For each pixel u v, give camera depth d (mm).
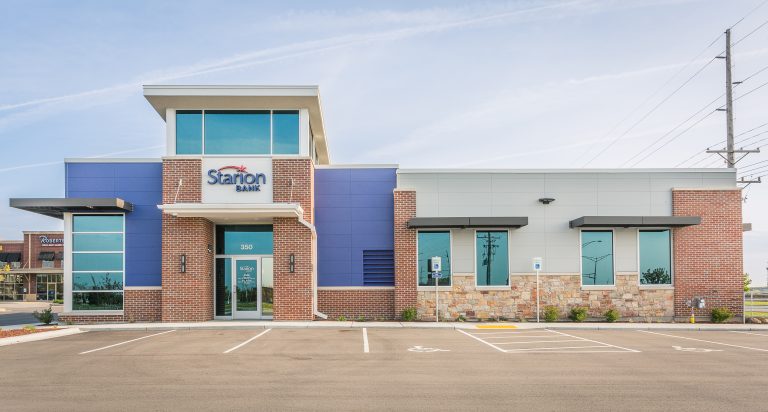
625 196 23516
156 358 13281
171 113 22312
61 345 15703
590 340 17109
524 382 10578
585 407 8727
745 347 15758
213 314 22969
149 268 22516
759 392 9867
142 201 22766
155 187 22859
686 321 22906
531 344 16031
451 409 8555
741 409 8688
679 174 23609
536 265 21969
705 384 10516
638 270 23172
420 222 22219
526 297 22938
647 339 17562
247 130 22438
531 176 23531
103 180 22766
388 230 23516
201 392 9617
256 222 23234
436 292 21672
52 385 10180
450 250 23047
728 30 32156
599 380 10820
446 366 12281
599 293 23031
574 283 23047
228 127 22438
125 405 8719
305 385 10203
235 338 17203
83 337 17672
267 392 9625
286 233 21828
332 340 16719
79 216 22656
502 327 20469
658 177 23594
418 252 23031
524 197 23406
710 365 12625
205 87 21359
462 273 22922
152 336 17828
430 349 14906
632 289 23078
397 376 11094
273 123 22484
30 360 13023
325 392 9641
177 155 22047
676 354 14289
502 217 22312
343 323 21109
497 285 22953
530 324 21281
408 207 23000
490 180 23453
